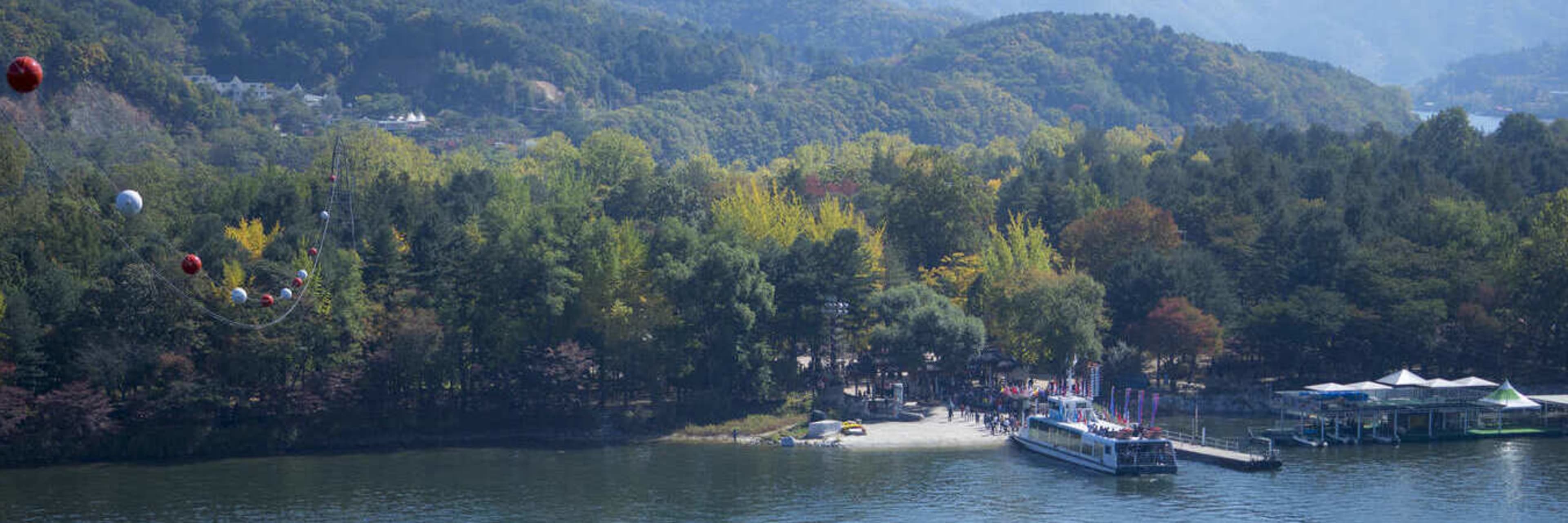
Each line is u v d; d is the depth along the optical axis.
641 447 177.12
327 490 149.38
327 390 172.62
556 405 186.12
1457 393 193.50
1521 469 162.50
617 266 189.12
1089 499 145.88
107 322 166.00
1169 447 160.38
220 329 168.88
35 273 174.00
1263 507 142.12
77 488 148.25
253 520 135.50
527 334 185.62
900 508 142.00
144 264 152.75
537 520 136.88
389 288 186.00
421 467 163.25
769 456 170.88
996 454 171.75
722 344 188.50
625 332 187.00
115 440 164.00
